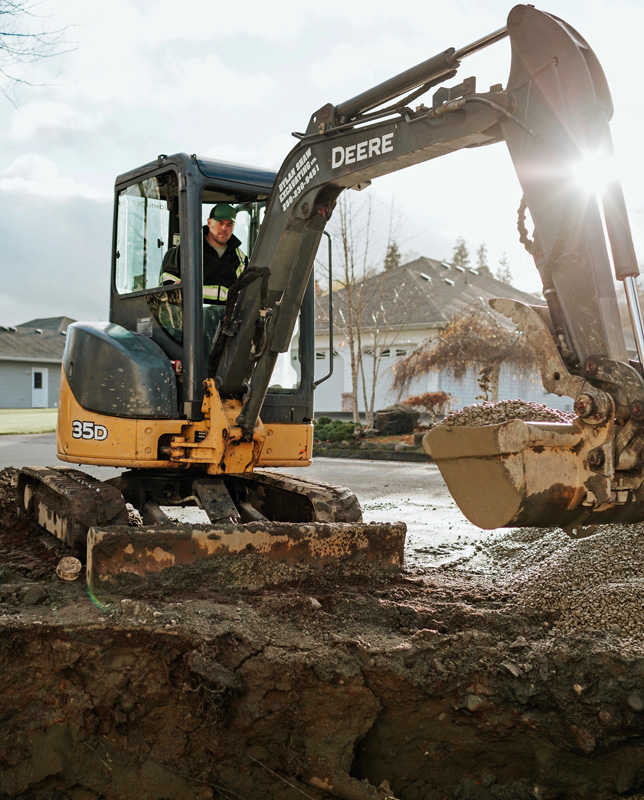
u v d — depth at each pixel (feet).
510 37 12.04
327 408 102.37
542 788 12.70
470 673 13.17
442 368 70.23
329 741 12.88
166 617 13.61
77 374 18.54
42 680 13.32
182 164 17.84
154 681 13.24
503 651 13.52
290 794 12.66
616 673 12.81
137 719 13.12
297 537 16.26
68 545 17.13
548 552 19.51
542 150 11.59
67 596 14.83
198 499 18.20
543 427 10.87
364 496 36.19
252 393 16.90
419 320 93.76
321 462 56.75
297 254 16.24
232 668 13.01
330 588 16.05
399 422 69.82
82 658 13.21
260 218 20.12
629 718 12.42
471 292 110.42
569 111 11.26
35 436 80.84
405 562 21.08
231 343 17.15
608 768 12.50
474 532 26.30
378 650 13.30
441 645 13.66
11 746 12.89
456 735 13.21
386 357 95.81
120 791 12.71
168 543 15.31
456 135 12.77
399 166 14.15
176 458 17.48
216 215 18.58
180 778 12.72
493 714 12.98
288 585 15.94
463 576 18.56
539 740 12.85
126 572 15.03
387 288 103.71
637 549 17.07
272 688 12.91
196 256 17.65
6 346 150.71
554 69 11.43
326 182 15.05
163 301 18.62
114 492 17.24
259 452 17.76
